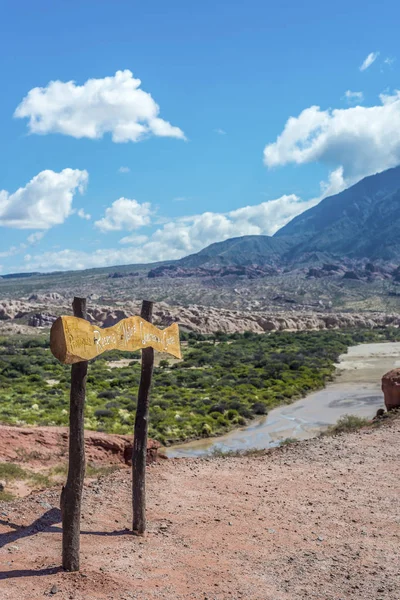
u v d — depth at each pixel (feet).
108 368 214.90
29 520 27.94
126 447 63.00
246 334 384.88
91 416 111.75
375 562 25.98
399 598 22.47
